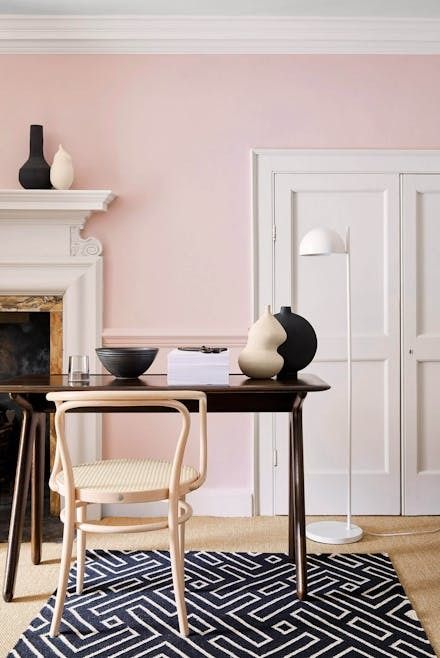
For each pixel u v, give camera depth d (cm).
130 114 396
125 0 364
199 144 397
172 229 397
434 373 399
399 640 234
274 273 397
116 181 396
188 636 237
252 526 373
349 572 298
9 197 378
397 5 371
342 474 398
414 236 397
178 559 238
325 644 231
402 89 396
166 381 290
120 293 396
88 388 258
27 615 257
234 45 394
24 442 277
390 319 397
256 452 397
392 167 396
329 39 391
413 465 397
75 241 393
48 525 379
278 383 273
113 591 277
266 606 262
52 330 400
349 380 361
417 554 325
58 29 387
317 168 396
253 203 395
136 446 397
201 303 397
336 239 330
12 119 395
